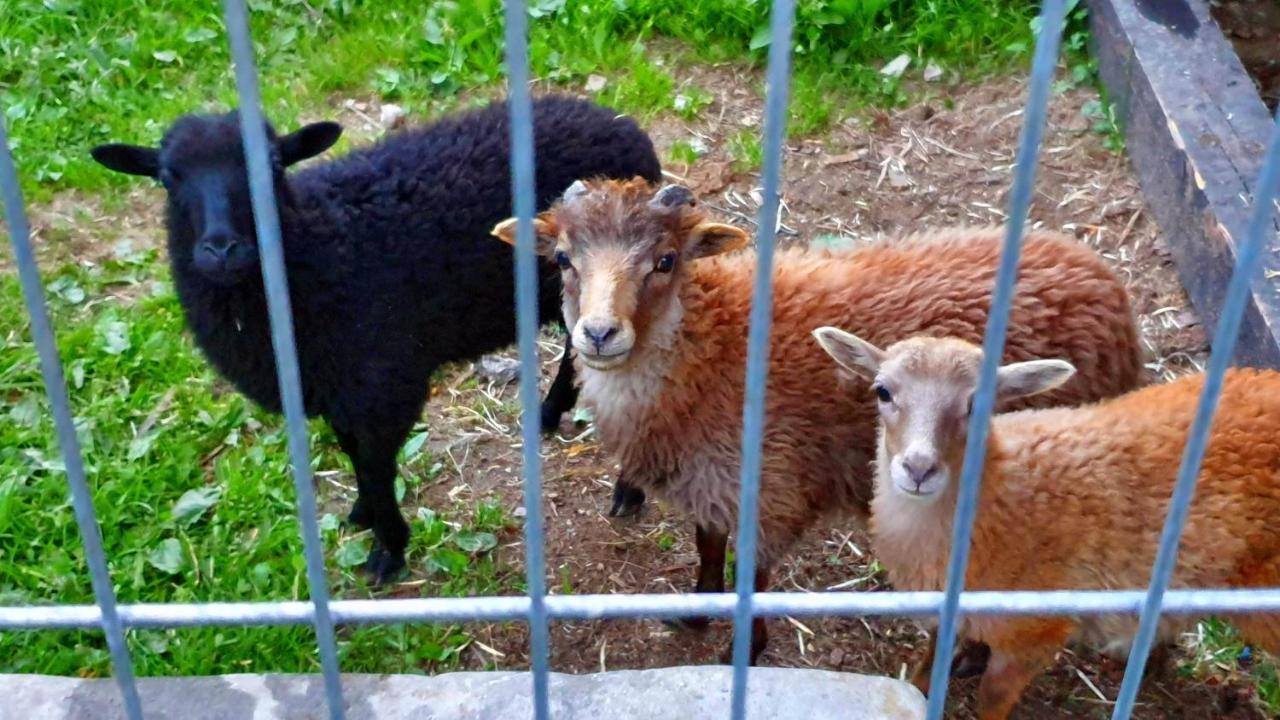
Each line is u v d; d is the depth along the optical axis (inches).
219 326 65.1
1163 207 91.1
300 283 64.0
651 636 68.1
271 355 65.7
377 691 51.8
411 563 71.9
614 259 58.0
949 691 64.6
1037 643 56.6
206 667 63.4
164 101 106.2
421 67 111.2
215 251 60.7
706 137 104.3
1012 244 31.4
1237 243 78.5
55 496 72.6
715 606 38.4
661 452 63.2
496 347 76.0
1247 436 55.2
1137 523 54.6
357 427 67.9
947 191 98.4
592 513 75.1
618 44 112.9
